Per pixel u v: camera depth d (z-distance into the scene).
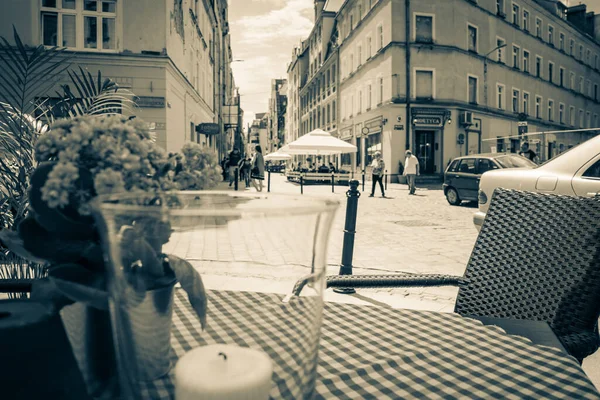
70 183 0.61
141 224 0.53
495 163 12.45
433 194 18.09
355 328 1.17
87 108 2.49
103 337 0.66
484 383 0.85
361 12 30.58
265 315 0.56
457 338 1.09
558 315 1.36
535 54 34.31
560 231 1.43
